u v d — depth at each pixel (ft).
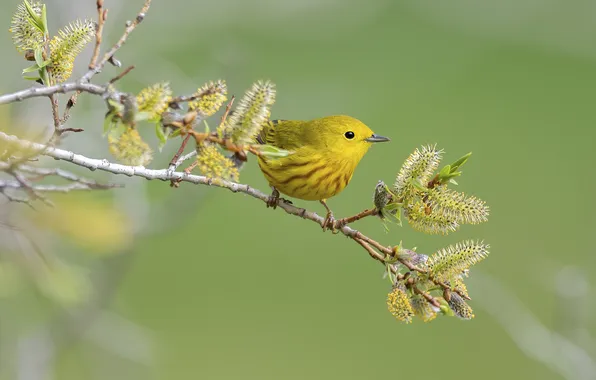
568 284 37.86
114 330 38.47
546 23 66.33
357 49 61.82
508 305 39.45
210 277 51.62
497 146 59.82
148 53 44.88
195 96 17.22
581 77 65.26
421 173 20.16
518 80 65.00
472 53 64.49
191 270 51.88
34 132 24.54
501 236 54.19
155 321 49.47
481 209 19.84
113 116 16.60
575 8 65.98
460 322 51.11
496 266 52.21
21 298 35.65
